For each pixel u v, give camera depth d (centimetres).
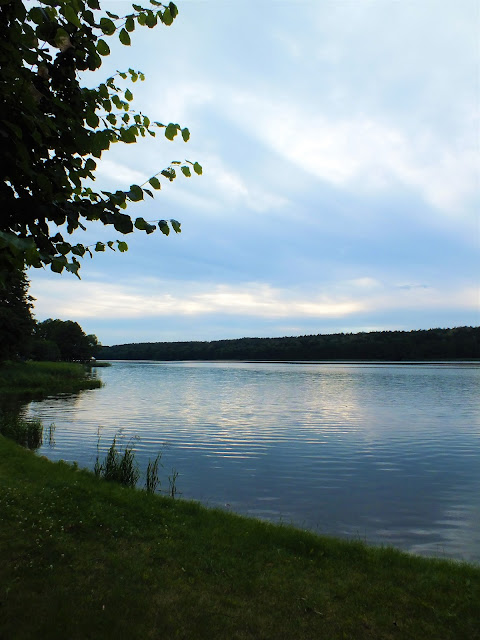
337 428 2594
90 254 399
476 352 16650
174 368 14900
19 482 916
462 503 1218
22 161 309
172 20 365
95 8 344
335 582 562
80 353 13025
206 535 714
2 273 321
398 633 454
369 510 1150
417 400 4259
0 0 288
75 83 365
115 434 2319
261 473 1541
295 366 16700
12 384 4981
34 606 464
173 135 408
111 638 418
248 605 496
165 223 386
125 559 598
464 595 534
